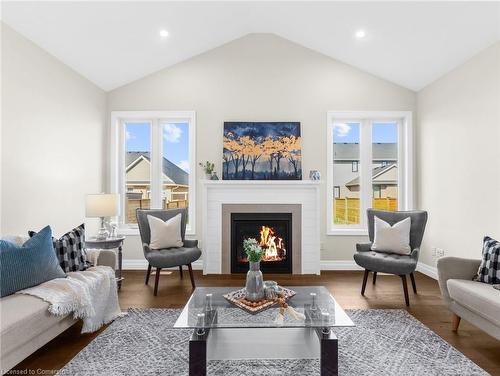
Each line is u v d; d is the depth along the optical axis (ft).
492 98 10.13
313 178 14.01
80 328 8.56
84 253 9.30
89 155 13.44
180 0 10.72
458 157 11.82
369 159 15.16
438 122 13.08
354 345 7.58
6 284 6.76
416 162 14.76
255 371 6.47
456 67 11.92
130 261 14.71
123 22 10.89
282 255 14.11
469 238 11.23
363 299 10.77
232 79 14.73
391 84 14.78
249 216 14.01
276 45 14.75
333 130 15.24
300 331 7.64
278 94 14.70
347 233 14.62
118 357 7.02
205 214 13.87
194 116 14.69
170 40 12.88
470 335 8.14
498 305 6.61
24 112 9.75
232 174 14.42
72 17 9.82
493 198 10.11
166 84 14.75
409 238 11.39
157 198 15.17
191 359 5.87
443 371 6.51
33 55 10.13
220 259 13.96
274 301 7.31
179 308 9.90
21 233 9.62
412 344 7.63
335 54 14.33
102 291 8.47
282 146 14.53
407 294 10.23
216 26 13.10
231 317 6.61
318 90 14.71
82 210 12.92
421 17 10.20
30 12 9.04
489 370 6.57
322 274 13.89
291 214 13.98
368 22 11.37
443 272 8.61
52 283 7.34
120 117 14.97
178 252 11.73
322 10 11.57
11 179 9.23
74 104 12.40
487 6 8.84
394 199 15.25
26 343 6.15
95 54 12.00
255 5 12.06
